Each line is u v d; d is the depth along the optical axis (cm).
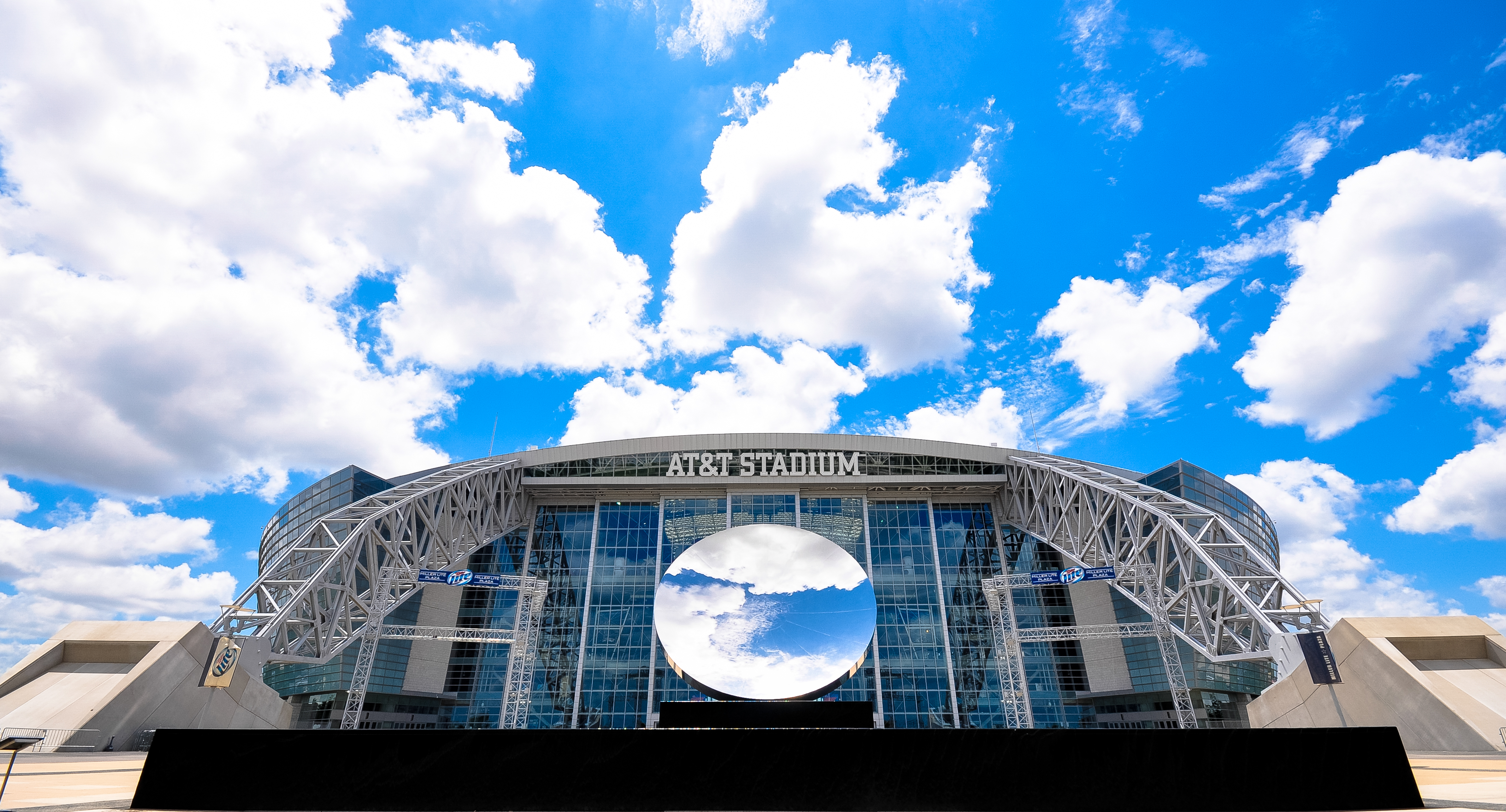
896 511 7775
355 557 5369
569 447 7938
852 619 4206
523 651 5803
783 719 2406
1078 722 6625
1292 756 1198
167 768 1195
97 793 1516
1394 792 1176
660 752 1222
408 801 1192
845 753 1221
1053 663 6906
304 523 7712
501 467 7494
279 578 6097
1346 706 3606
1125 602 6938
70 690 3466
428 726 6644
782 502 7712
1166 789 1188
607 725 6656
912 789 1201
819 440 7888
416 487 6406
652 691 6756
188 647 3775
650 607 7212
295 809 1179
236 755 1203
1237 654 4600
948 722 6625
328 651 5122
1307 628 4347
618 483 7744
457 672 6925
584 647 7000
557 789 1204
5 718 3241
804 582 4403
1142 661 6650
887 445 7844
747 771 1214
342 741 1216
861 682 6838
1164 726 6359
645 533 7681
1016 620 7094
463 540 6944
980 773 1206
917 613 7144
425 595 7119
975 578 7400
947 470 7750
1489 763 2347
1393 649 3478
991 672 6881
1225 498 7356
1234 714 6241
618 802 1198
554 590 7350
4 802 1323
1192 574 5109
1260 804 1177
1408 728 3269
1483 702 3219
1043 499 7231
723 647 4019
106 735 3244
